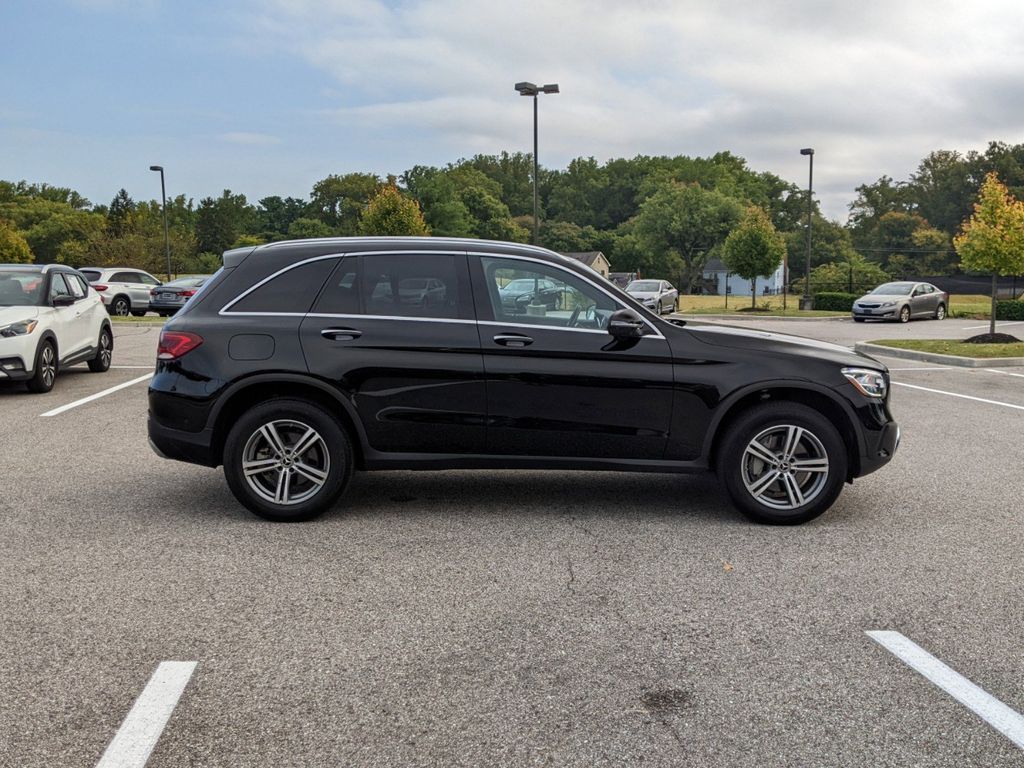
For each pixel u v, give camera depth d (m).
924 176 121.00
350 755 2.92
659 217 96.75
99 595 4.34
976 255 19.33
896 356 17.86
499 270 5.68
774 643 3.82
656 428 5.61
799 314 36.78
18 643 3.78
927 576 4.71
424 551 5.06
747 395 5.57
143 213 100.62
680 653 3.72
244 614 4.11
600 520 5.72
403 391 5.54
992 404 11.12
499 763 2.88
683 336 5.65
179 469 7.16
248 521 5.66
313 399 5.63
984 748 2.99
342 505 6.05
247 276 5.72
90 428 8.91
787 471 5.62
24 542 5.20
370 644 3.79
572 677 3.49
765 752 2.95
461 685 3.42
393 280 5.67
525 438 5.61
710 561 4.93
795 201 129.88
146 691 3.35
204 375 5.52
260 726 3.10
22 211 106.50
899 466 7.51
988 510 6.08
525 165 159.50
